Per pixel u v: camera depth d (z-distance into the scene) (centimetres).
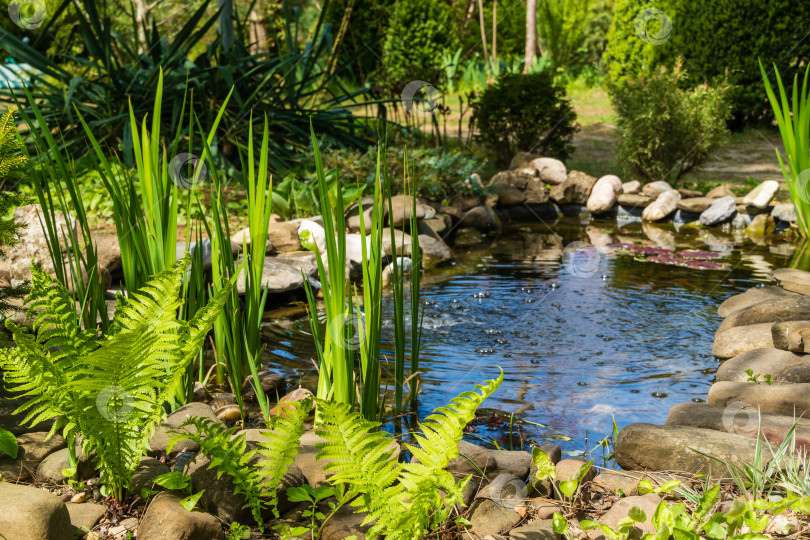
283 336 402
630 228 724
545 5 1803
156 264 276
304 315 441
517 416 297
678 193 762
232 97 799
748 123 1267
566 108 934
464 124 1266
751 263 559
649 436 238
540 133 927
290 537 195
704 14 1217
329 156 707
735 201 731
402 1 1464
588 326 418
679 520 176
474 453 232
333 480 204
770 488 205
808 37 1170
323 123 829
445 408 197
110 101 764
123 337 186
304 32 1430
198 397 303
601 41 2078
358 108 1195
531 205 796
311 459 227
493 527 198
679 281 512
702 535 187
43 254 417
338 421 192
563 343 389
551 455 240
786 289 440
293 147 832
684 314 437
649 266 558
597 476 230
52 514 179
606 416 296
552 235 696
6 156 246
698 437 235
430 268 565
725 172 933
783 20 1175
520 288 501
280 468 198
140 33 1268
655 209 751
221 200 286
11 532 172
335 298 248
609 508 210
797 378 304
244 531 195
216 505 202
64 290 231
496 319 432
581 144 1166
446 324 421
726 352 362
